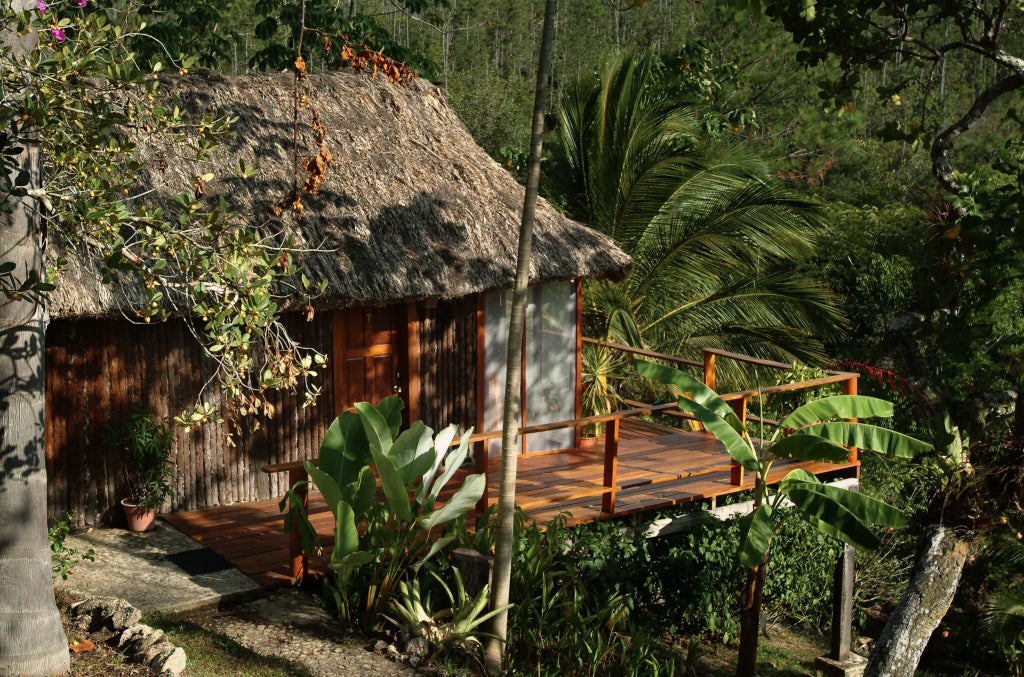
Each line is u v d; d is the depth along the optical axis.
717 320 18.44
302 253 9.48
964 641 13.15
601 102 18.06
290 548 8.45
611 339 16.56
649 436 12.95
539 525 9.66
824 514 8.99
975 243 9.31
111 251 5.76
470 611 7.86
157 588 8.16
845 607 11.31
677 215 17.97
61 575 8.17
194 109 10.45
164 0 20.27
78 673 6.49
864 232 22.55
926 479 14.96
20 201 5.91
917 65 10.56
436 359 11.20
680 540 10.88
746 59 25.27
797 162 27.47
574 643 8.58
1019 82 9.62
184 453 9.88
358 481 8.16
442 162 11.37
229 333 6.17
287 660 7.25
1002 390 11.59
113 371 9.41
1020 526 10.62
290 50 20.17
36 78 5.74
